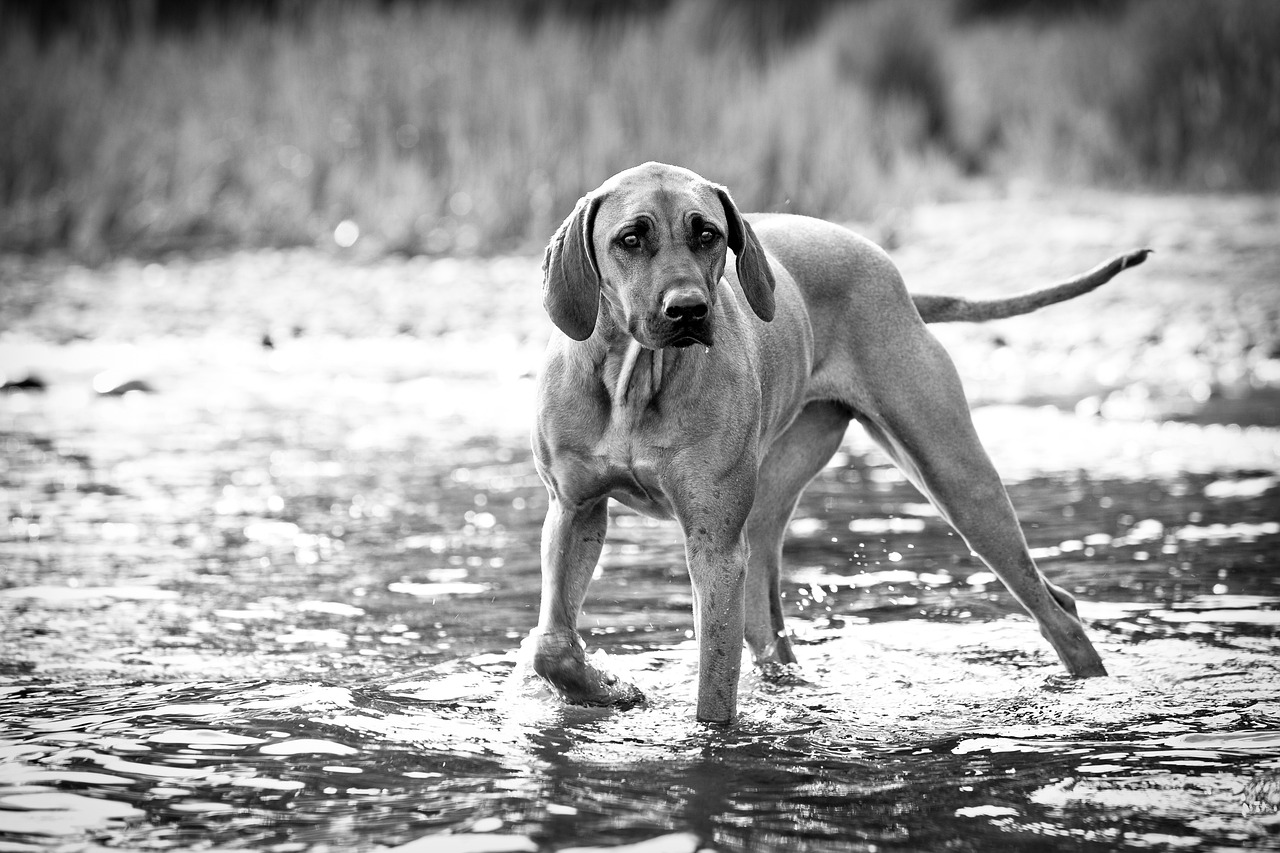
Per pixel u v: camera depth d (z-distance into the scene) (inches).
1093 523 395.5
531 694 263.6
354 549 377.1
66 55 1170.0
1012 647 295.0
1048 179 1144.8
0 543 379.6
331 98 1113.4
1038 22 1729.8
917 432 284.7
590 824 200.4
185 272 912.9
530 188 999.0
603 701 256.2
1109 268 309.3
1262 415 539.8
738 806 208.1
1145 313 720.3
